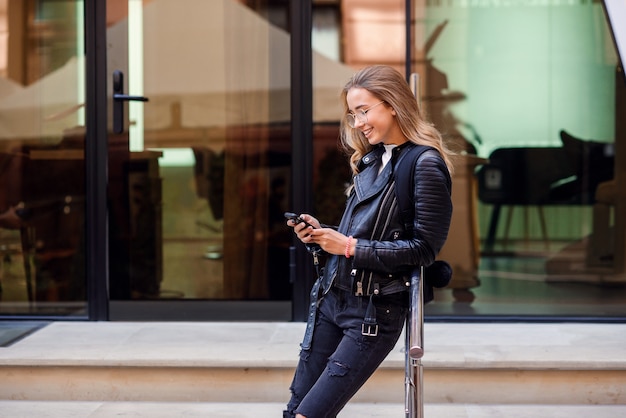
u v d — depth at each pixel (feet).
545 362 13.52
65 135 17.10
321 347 9.41
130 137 16.98
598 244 16.51
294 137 16.67
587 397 13.67
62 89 17.07
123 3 16.81
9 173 17.24
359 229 9.04
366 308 9.02
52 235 17.24
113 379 14.03
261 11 16.83
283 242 17.03
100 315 16.94
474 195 16.62
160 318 17.08
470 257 16.70
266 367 13.76
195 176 17.10
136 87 16.94
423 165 8.82
